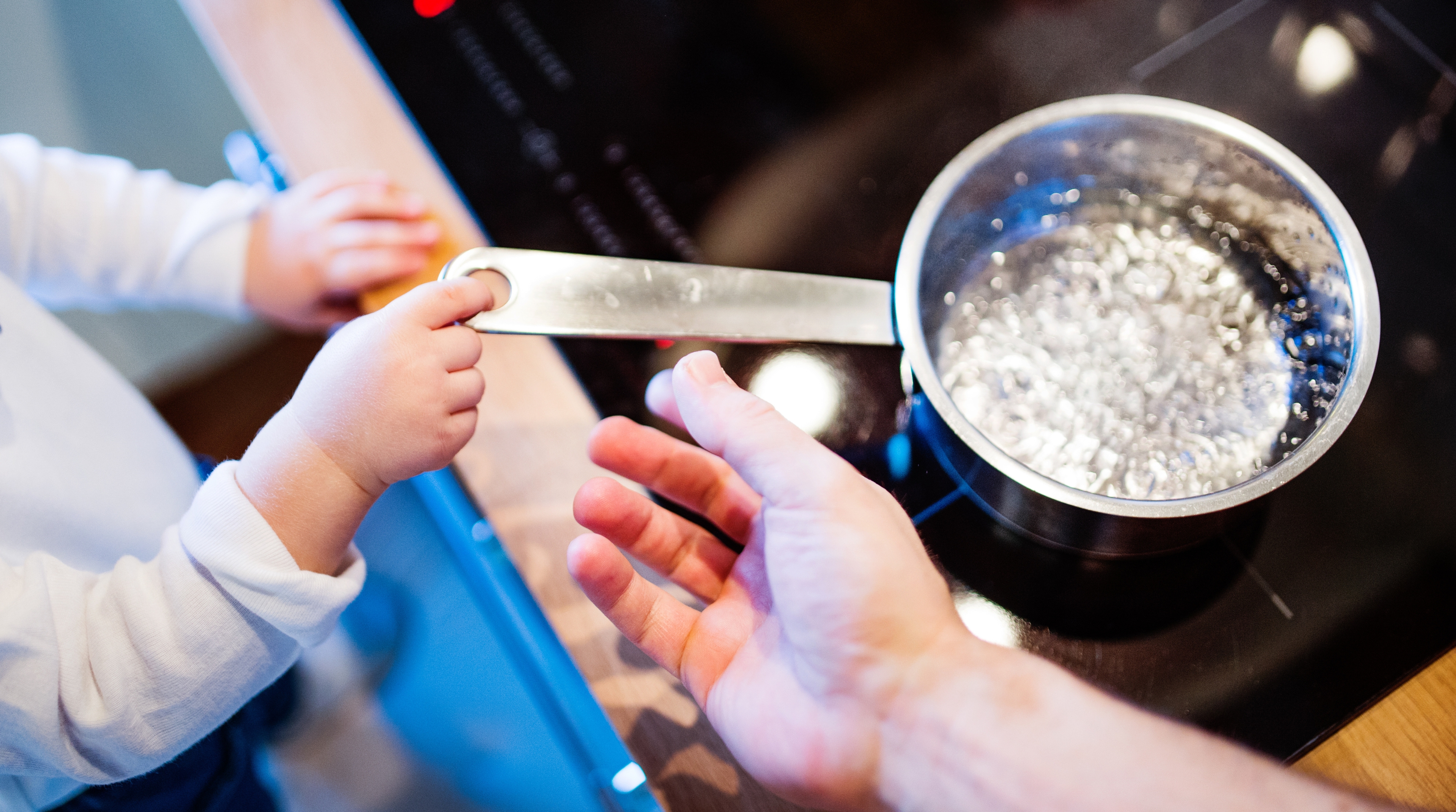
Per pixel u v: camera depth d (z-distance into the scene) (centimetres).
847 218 57
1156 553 46
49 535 56
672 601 45
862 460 50
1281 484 39
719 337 46
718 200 58
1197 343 49
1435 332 49
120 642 48
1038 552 47
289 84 63
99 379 67
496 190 60
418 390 45
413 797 73
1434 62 56
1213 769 36
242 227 66
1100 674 45
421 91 63
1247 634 45
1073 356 49
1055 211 53
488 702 75
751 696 41
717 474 50
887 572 38
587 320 45
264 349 121
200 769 63
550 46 64
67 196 66
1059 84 59
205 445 117
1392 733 42
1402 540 45
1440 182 53
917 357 44
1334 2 59
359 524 50
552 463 52
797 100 61
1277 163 46
